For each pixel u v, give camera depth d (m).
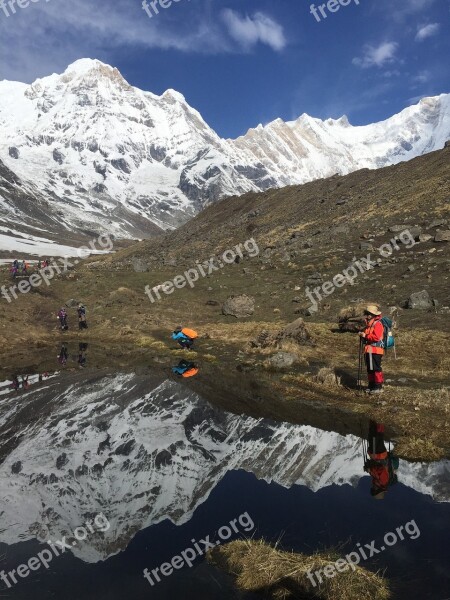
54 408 11.17
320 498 5.96
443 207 40.75
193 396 11.99
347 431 8.87
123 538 5.12
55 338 25.05
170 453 7.87
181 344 20.61
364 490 6.23
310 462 7.33
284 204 79.81
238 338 22.08
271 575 4.38
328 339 19.98
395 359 15.44
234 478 6.77
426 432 8.59
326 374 13.11
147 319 28.12
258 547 4.80
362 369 14.65
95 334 25.78
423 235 34.78
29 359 19.36
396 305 24.16
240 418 9.89
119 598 4.05
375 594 3.99
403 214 43.25
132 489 6.46
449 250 30.98
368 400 11.01
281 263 39.25
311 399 11.40
